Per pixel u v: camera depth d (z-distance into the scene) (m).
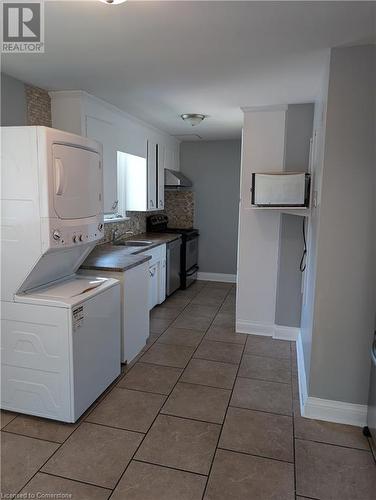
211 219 5.75
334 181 2.07
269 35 1.89
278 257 3.46
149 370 2.85
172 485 1.72
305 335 2.76
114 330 2.59
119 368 2.72
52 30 1.86
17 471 1.79
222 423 2.20
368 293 2.11
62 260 2.34
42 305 2.06
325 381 2.24
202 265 5.88
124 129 3.74
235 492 1.68
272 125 3.31
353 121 2.02
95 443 2.00
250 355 3.15
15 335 2.13
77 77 2.60
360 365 2.17
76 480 1.74
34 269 2.06
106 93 3.00
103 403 2.39
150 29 1.84
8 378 2.20
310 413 2.27
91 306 2.24
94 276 2.73
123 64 2.34
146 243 4.26
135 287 3.00
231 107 3.41
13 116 2.63
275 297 3.54
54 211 2.00
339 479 1.77
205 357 3.10
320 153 2.28
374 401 1.99
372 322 2.12
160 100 3.20
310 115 3.21
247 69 2.40
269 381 2.71
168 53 2.15
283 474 1.80
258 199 2.91
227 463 1.87
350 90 2.01
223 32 1.87
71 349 2.06
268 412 2.32
